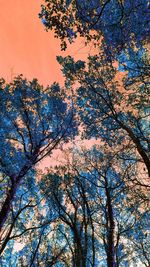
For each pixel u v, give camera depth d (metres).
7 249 19.17
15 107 18.94
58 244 19.12
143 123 14.77
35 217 19.20
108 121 15.00
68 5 8.18
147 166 10.80
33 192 18.91
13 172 15.98
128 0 8.70
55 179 18.33
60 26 8.31
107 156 17.48
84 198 16.22
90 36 8.60
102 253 19.30
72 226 15.30
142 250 17.58
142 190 13.65
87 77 14.80
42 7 8.19
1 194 16.84
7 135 18.12
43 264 17.36
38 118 20.20
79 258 13.73
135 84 13.23
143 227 16.12
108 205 15.90
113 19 8.88
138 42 10.52
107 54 10.89
